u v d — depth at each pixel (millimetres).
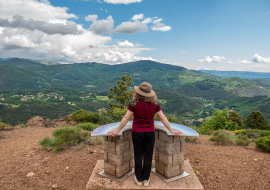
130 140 2920
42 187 2770
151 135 2473
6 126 8883
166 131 2611
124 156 2816
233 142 6246
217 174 3369
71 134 5164
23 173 3236
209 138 7082
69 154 4305
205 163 3951
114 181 2693
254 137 9078
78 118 11508
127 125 2996
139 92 2361
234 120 27797
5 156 4234
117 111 13414
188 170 3094
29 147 5012
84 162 3795
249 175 3338
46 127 9969
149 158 2551
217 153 4801
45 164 3676
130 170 3010
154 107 2416
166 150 2711
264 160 4238
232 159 4285
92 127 8680
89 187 2568
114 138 2674
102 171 3018
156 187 2531
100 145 5070
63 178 3062
